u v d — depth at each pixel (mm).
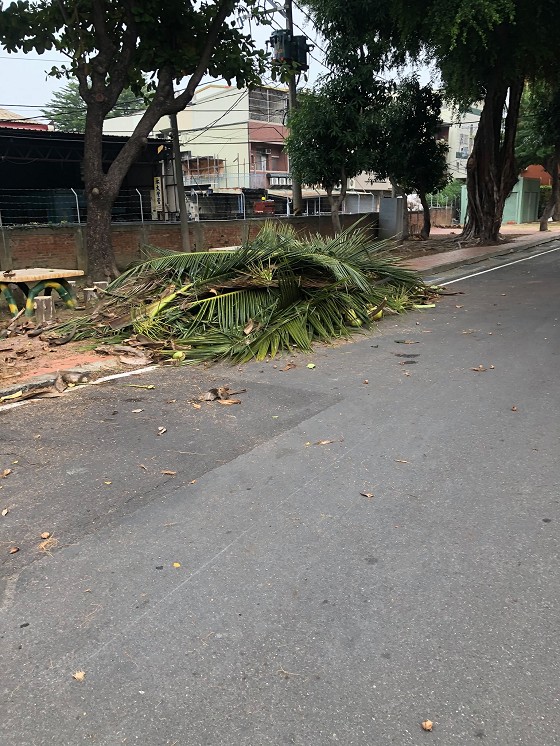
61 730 2314
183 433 5195
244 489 4191
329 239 11203
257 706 2408
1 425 5438
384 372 7000
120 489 4211
